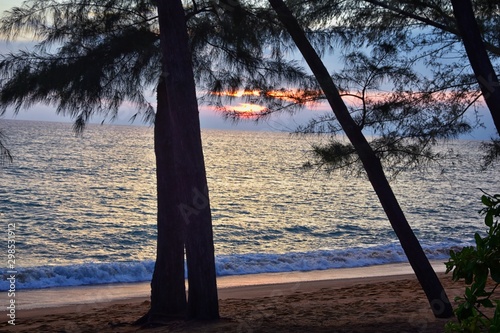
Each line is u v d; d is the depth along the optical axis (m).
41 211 34.19
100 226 29.92
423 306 9.82
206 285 8.30
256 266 18.92
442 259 20.58
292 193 48.84
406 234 8.05
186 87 7.88
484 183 63.00
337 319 8.67
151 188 48.78
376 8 7.70
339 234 29.78
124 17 8.47
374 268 19.08
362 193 50.44
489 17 7.83
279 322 8.40
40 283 16.55
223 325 7.98
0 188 42.78
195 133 7.93
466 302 2.75
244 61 8.55
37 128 170.75
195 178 7.98
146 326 9.07
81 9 8.14
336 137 7.65
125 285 16.66
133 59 8.46
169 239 9.48
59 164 64.88
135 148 106.25
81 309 12.69
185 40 7.89
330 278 17.06
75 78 8.00
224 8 8.02
